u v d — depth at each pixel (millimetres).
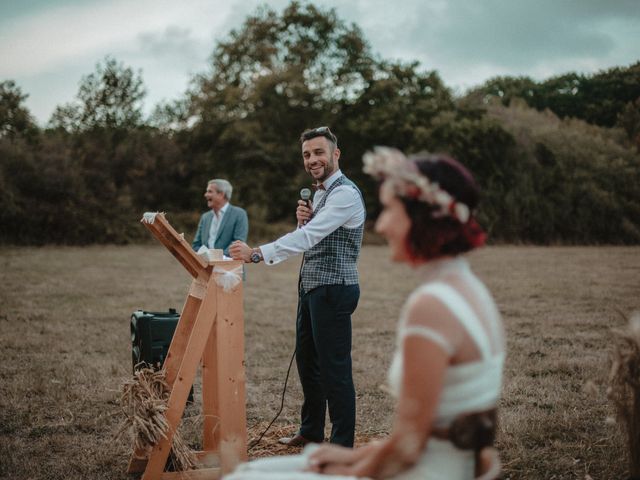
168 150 30016
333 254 3531
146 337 4492
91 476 3482
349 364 3574
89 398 4863
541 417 4258
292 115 32125
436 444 1553
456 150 30828
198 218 28109
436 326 1476
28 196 24906
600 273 14492
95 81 29219
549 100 41688
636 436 2484
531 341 6883
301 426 3979
